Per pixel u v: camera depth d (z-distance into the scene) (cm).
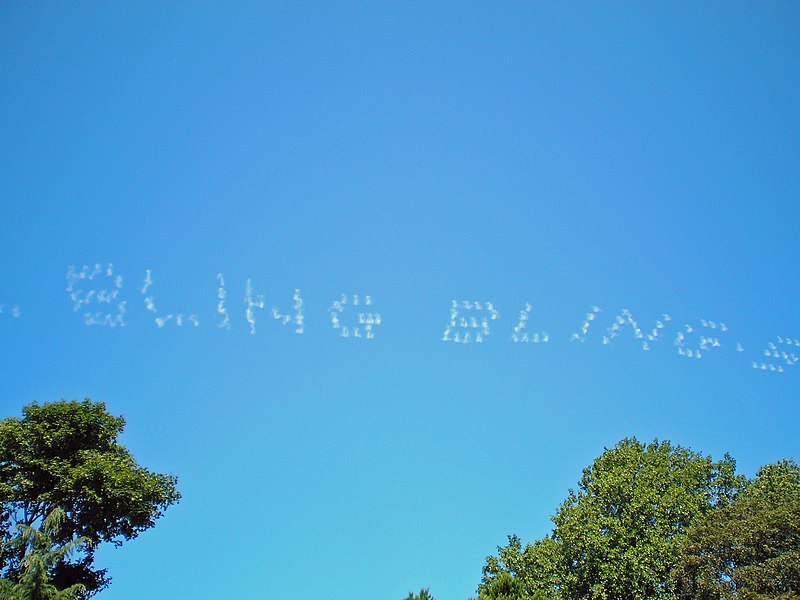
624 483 3659
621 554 3397
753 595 2477
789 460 3762
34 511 3088
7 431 3111
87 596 3016
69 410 3275
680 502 3594
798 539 2686
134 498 3116
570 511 3631
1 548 2836
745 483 3831
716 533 2888
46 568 2653
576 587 3394
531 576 3584
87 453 3195
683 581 3067
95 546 3175
